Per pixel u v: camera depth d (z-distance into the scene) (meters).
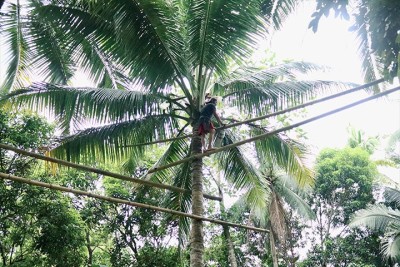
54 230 11.36
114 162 9.64
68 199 12.55
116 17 8.11
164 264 14.96
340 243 21.09
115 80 10.62
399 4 3.78
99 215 15.60
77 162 8.94
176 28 8.45
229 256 18.22
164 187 6.92
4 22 10.13
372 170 22.59
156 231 15.47
